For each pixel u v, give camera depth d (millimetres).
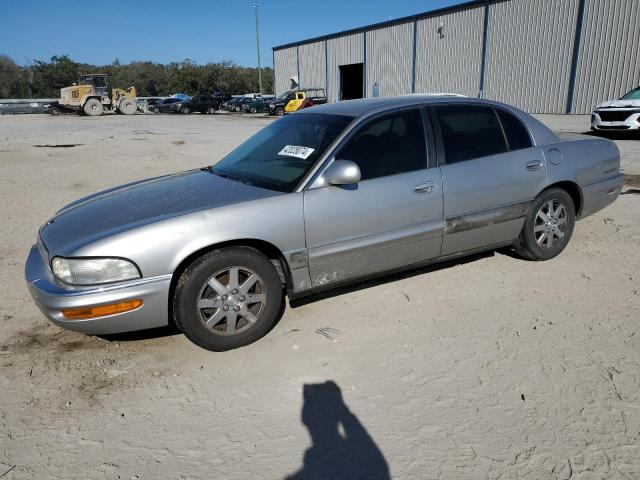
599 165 4859
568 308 3867
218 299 3303
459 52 30531
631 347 3299
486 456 2398
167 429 2666
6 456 2494
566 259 4879
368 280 4328
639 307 3852
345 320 3789
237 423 2693
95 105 35938
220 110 47000
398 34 34812
